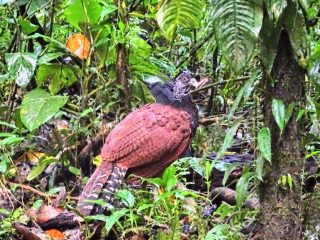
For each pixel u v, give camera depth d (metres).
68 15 4.75
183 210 3.83
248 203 3.81
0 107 5.05
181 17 3.23
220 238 3.22
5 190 4.05
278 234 3.08
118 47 4.65
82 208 3.63
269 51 2.85
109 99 4.79
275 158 3.06
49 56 4.71
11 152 4.61
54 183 4.55
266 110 3.07
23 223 3.68
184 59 5.64
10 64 4.45
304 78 3.05
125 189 3.90
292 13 2.83
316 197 3.38
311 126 4.17
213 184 4.73
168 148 4.05
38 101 4.34
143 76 4.98
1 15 5.31
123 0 4.75
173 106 4.30
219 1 2.71
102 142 4.62
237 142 5.21
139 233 3.56
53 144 4.81
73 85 5.82
